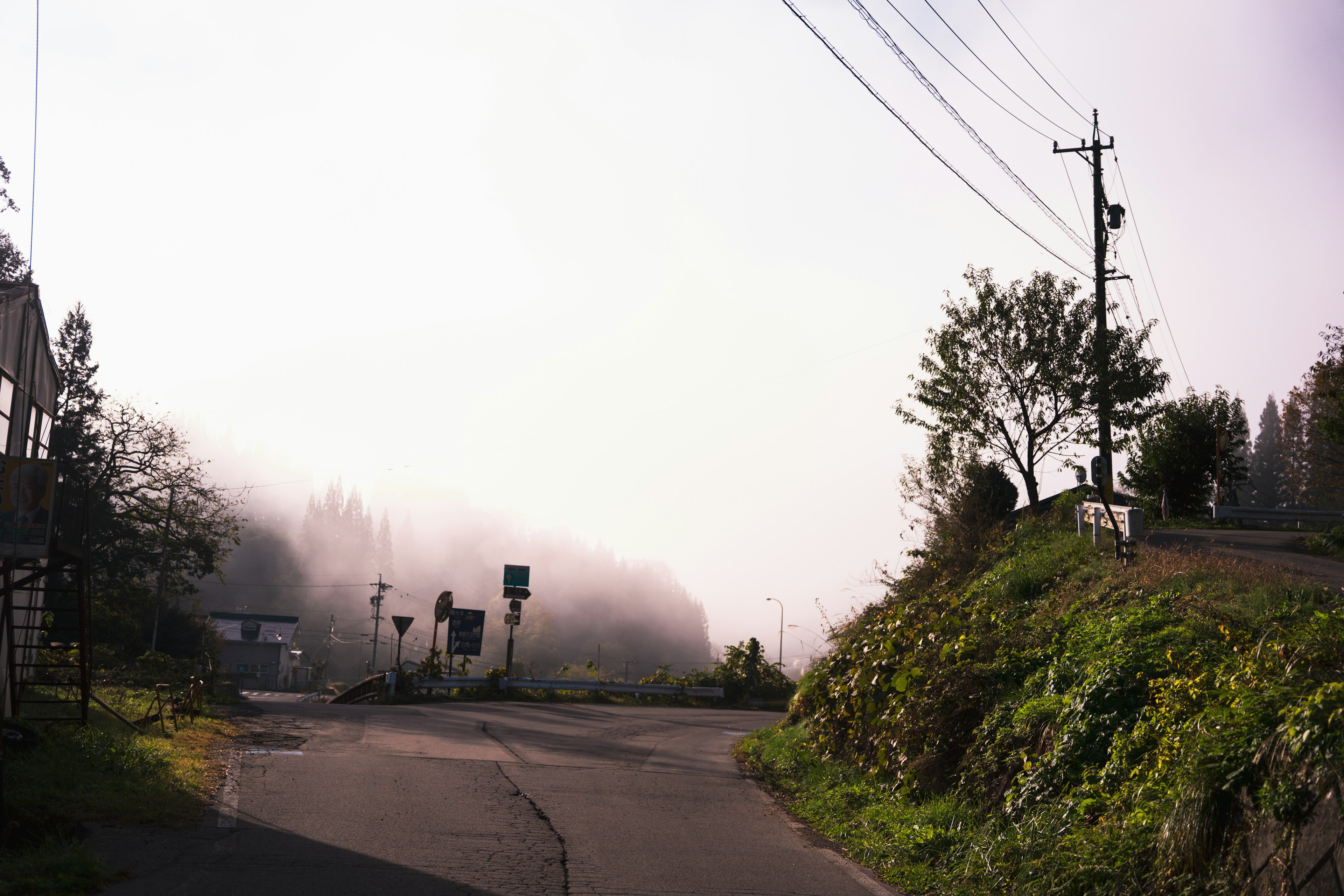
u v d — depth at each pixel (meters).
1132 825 6.29
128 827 7.79
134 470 43.62
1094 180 26.66
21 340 13.80
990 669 10.08
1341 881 4.42
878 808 9.84
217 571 45.06
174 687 18.39
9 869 6.27
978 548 17.47
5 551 11.07
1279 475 97.25
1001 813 8.12
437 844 8.12
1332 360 27.34
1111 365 21.88
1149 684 7.51
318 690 96.19
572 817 9.73
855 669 12.83
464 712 21.94
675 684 32.03
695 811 10.64
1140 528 13.12
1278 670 6.07
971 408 21.89
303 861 7.25
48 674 15.92
